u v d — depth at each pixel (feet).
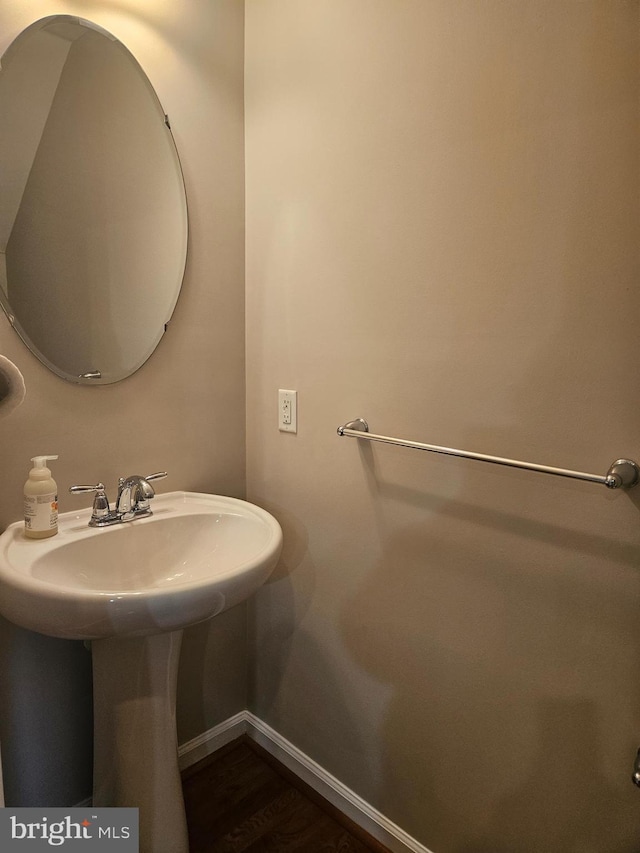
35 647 4.18
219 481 5.24
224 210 4.95
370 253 4.12
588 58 2.98
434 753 4.16
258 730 5.66
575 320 3.16
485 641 3.77
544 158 3.18
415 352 3.93
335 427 4.55
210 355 5.02
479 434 3.65
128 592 3.04
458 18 3.46
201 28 4.62
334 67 4.20
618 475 2.98
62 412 4.17
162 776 4.06
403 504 4.14
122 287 4.37
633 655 3.14
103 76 4.13
